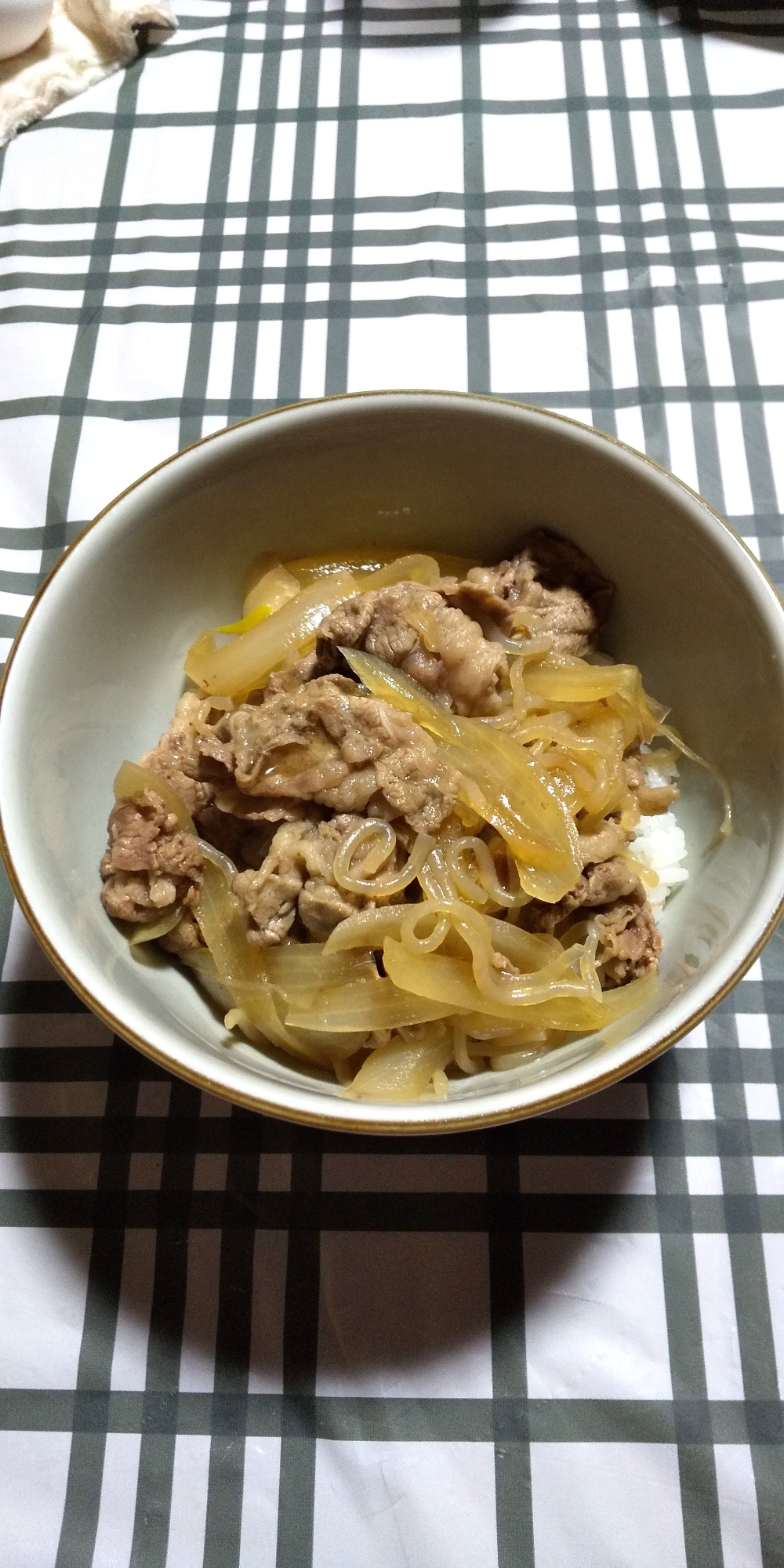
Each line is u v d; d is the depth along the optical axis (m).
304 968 0.24
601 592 0.27
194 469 0.25
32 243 0.35
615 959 0.24
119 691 0.26
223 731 0.25
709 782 0.26
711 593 0.25
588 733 0.26
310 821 0.25
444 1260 0.25
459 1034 0.24
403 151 0.36
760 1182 0.26
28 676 0.23
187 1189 0.26
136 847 0.24
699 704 0.26
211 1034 0.24
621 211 0.36
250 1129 0.26
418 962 0.23
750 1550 0.23
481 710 0.26
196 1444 0.24
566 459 0.25
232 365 0.34
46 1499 0.23
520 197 0.36
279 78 0.38
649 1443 0.24
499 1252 0.25
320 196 0.36
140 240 0.35
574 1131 0.26
